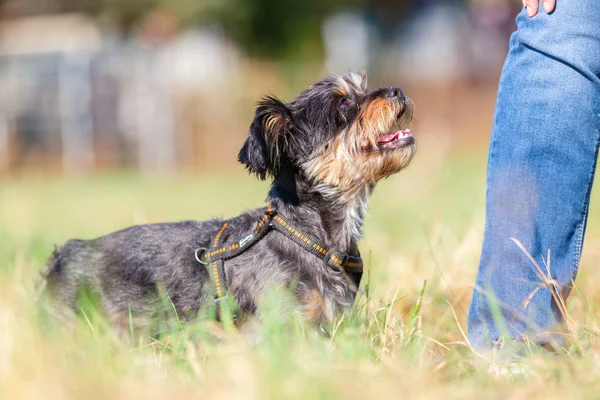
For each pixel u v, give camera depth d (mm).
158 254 8453
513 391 5695
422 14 57094
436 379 5941
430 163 24547
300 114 8500
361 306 7812
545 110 7027
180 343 6926
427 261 10391
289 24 56906
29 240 13078
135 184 34188
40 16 55625
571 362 6148
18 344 6082
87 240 9281
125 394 5422
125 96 42094
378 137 8539
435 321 8328
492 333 7227
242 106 41344
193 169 40812
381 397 5352
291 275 7617
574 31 6965
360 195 8375
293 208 7980
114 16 53844
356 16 57656
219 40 54469
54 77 42938
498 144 7324
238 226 8219
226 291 7812
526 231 7141
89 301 8078
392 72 52906
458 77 45406
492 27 53031
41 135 42781
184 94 41594
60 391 5324
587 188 7109
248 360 5895
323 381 5469
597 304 8266
